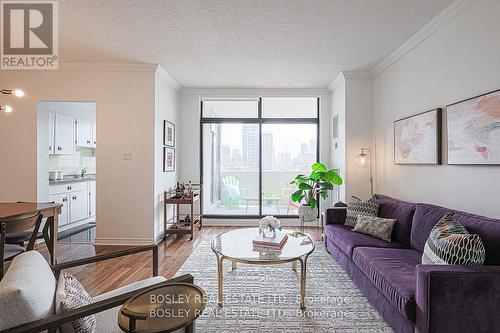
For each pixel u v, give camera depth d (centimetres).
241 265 312
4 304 98
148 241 395
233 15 262
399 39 312
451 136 250
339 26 282
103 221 396
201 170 523
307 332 188
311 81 465
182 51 346
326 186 426
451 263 161
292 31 293
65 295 120
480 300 146
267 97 512
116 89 394
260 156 532
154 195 397
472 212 229
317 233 456
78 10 254
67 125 521
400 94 345
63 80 393
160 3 243
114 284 267
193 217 457
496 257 165
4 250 213
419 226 243
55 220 273
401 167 343
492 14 208
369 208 321
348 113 423
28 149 391
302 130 528
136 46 331
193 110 514
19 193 389
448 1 238
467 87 233
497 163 202
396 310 179
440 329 146
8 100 392
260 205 531
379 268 201
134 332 105
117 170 395
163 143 431
